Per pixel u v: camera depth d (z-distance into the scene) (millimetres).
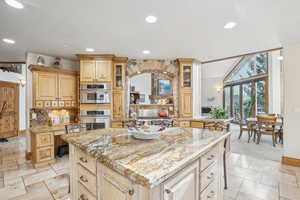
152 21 2270
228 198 2016
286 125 3006
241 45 3201
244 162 3182
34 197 2055
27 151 3414
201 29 2512
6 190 2213
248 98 7730
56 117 3561
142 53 3732
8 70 5402
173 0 1789
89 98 3715
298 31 2523
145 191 844
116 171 1021
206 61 4461
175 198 979
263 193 2121
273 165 3016
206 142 1455
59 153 3486
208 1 1801
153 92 4770
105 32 2629
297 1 1784
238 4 1854
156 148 1270
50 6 1896
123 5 1885
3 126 5301
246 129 4930
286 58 2998
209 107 8773
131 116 4258
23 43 3070
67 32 2617
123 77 4020
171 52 3664
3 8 1927
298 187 2256
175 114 4379
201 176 1273
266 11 1991
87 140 1537
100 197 1195
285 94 3000
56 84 3670
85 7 1928
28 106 3500
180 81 4195
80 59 3750
